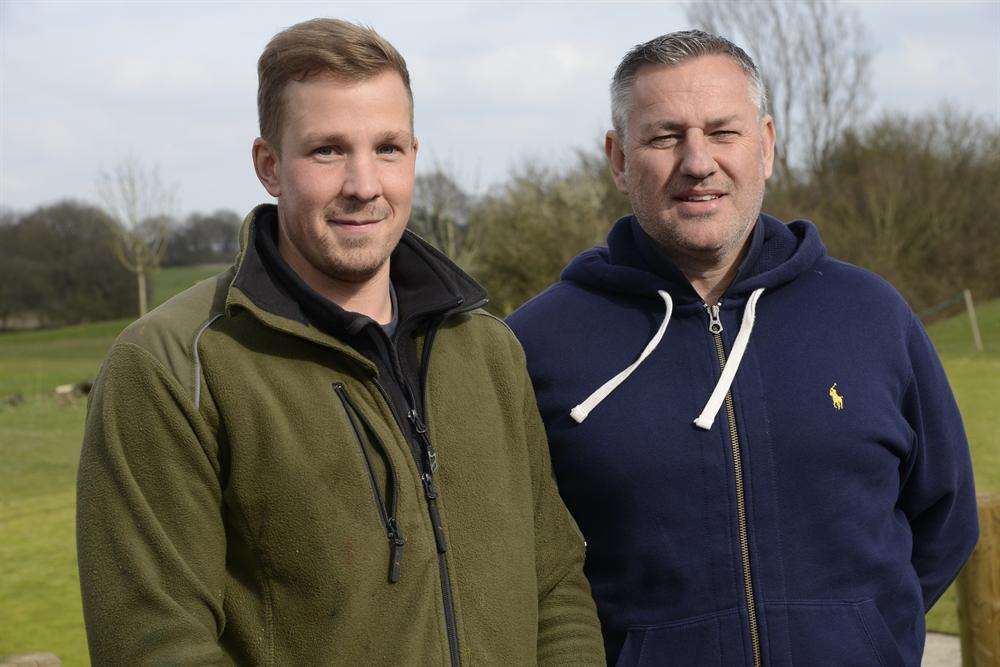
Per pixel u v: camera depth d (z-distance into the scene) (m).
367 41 1.71
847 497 2.07
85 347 33.66
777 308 2.18
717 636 2.03
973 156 23.91
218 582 1.59
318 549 1.58
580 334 2.22
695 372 2.13
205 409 1.59
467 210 22.39
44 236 42.75
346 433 1.65
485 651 1.72
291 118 1.70
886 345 2.18
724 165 2.09
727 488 2.05
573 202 21.22
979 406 10.97
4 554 6.38
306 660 1.58
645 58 2.15
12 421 13.34
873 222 22.78
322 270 1.74
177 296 1.71
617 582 2.11
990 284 22.30
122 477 1.54
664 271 2.18
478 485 1.79
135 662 1.49
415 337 1.87
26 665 2.10
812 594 2.04
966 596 2.94
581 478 2.14
